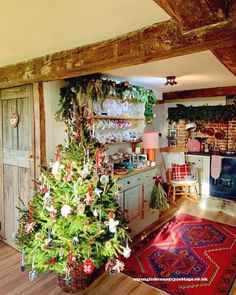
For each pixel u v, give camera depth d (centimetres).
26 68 231
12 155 295
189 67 275
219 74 317
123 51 162
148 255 288
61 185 211
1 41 176
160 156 532
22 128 279
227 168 499
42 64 215
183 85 418
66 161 218
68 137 280
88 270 188
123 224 237
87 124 292
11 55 212
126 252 210
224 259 280
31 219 216
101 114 329
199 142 561
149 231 354
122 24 147
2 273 254
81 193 204
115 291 228
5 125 299
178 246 309
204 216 411
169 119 583
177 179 495
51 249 198
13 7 124
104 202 221
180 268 263
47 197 205
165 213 425
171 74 317
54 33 161
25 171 280
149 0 119
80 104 289
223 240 325
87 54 182
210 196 521
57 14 133
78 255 196
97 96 313
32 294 224
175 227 366
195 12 107
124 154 392
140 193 355
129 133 405
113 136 368
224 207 455
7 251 298
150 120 441
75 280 220
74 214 199
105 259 239
